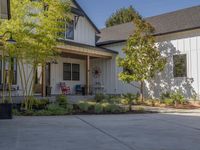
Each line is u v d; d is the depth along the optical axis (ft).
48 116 44.86
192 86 65.98
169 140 26.11
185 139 26.61
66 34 74.02
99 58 82.84
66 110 49.70
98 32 85.10
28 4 48.29
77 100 62.75
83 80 82.64
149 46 65.26
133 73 67.05
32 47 45.47
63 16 50.80
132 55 65.82
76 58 80.23
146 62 65.21
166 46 70.38
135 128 32.96
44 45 46.24
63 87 74.74
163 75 70.44
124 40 76.74
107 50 77.00
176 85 68.39
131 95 66.64
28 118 41.81
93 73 84.33
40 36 45.85
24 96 51.90
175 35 69.05
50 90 67.72
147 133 29.68
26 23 45.73
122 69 76.74
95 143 24.64
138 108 55.31
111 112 50.65
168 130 31.65
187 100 66.49
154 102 65.82
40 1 50.42
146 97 72.64
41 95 61.98
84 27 80.33
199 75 65.00
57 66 74.84
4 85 51.98
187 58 66.90
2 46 45.83
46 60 50.70
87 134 28.89
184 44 67.51
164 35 70.64
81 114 47.93
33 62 48.42
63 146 23.39
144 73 65.41
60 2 49.75
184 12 76.59
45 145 23.70
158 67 65.31
